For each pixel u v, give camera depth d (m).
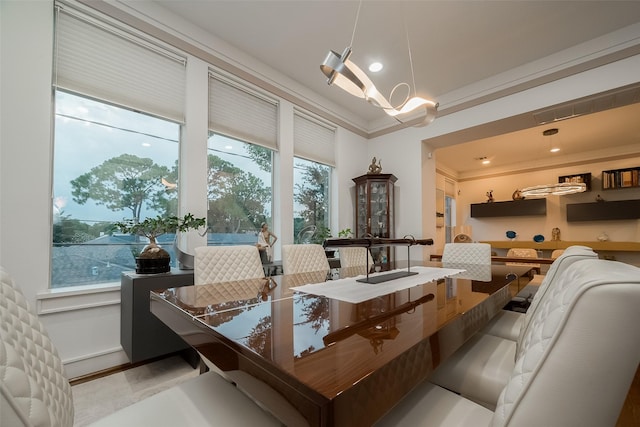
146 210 2.28
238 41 2.62
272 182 3.25
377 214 3.93
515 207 5.98
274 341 0.71
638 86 2.42
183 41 2.38
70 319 1.82
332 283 1.55
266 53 2.79
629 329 0.43
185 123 2.45
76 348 1.83
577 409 0.46
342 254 2.63
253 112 3.01
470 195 6.84
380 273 1.93
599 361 0.45
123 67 2.13
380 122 4.28
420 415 0.76
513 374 0.56
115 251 2.13
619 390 0.44
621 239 4.96
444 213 6.29
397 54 2.72
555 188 4.51
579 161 5.33
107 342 1.95
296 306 1.06
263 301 1.14
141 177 2.26
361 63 2.86
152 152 2.32
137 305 1.82
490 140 4.64
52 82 1.83
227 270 1.80
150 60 2.27
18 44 1.70
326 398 0.46
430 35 2.47
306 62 2.94
